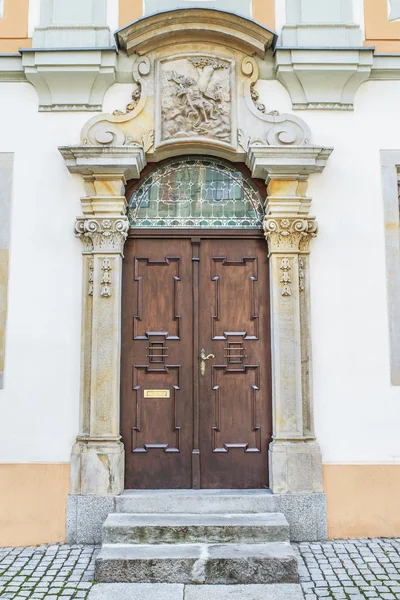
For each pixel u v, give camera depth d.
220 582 3.93
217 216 5.23
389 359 4.94
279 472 4.71
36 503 4.71
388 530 4.75
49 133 5.12
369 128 5.18
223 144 5.05
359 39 5.22
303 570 4.10
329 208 5.08
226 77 5.17
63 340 4.90
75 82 5.11
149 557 3.98
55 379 4.86
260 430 5.00
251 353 5.07
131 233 5.16
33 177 5.07
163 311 5.12
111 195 4.94
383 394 4.90
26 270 4.97
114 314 4.85
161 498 4.66
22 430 4.80
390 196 5.12
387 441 4.86
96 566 3.95
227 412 5.03
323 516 4.70
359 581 3.92
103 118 5.09
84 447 4.72
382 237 5.07
